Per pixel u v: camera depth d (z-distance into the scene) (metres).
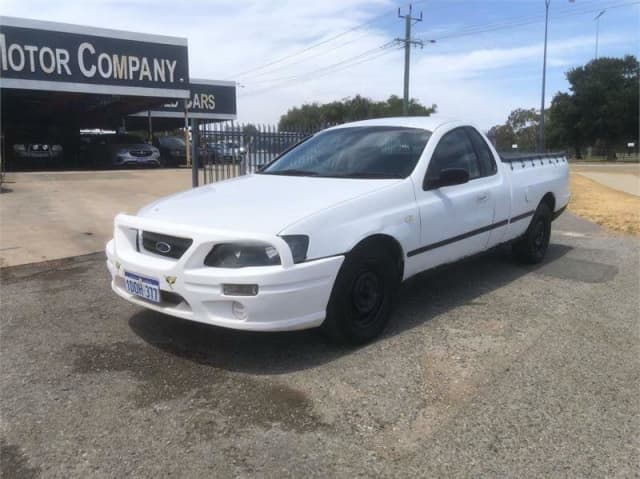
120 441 2.94
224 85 32.06
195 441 2.94
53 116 31.25
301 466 2.74
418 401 3.36
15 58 19.66
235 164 10.84
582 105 62.53
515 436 3.01
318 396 3.40
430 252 4.69
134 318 4.72
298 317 3.63
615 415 3.23
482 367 3.82
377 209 4.15
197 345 4.15
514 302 5.20
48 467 2.73
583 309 5.03
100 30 21.28
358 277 4.02
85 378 3.63
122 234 4.20
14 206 10.56
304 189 4.31
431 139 4.94
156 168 22.39
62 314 4.83
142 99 24.73
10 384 3.55
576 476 2.68
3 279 5.95
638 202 13.08
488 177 5.52
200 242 3.59
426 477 2.67
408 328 4.50
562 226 9.78
